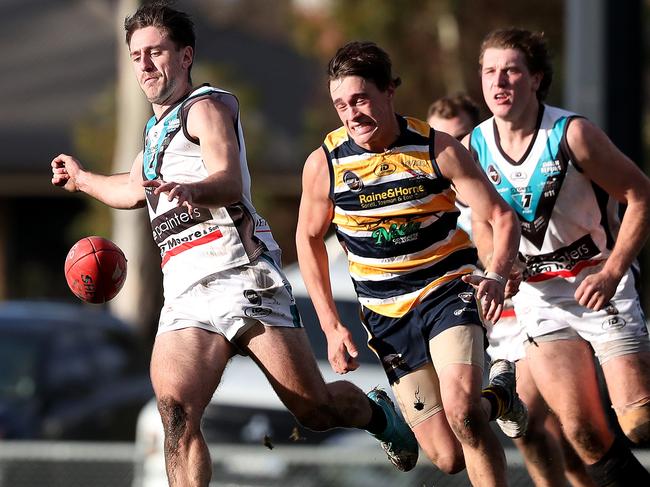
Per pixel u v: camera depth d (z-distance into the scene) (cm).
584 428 2152
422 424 2075
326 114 8550
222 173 1806
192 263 1933
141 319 7194
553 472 2386
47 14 10175
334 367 2061
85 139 7981
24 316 4228
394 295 2038
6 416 3809
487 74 2112
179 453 1853
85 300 2052
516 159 2134
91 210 7900
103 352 4269
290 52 9888
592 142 2081
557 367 2177
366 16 7775
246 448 3272
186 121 1884
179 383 1878
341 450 3366
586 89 3225
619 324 2147
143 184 1758
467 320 1967
